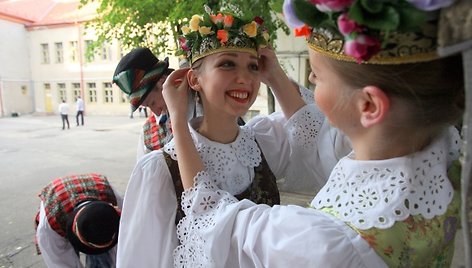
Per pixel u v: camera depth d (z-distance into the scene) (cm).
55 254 146
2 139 927
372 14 47
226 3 227
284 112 112
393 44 50
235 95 92
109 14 350
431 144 63
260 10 216
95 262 151
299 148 109
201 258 76
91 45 406
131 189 94
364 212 58
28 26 1783
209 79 92
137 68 161
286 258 60
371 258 55
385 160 60
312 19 55
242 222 71
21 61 1800
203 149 97
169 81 91
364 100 56
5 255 285
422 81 52
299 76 362
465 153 41
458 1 40
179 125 86
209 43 91
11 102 1778
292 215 63
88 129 1131
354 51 49
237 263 74
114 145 799
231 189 99
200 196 79
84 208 137
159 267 92
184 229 82
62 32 1719
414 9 46
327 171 105
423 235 58
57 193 148
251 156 106
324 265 56
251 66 95
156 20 328
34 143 850
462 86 53
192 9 251
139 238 91
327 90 60
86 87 1722
